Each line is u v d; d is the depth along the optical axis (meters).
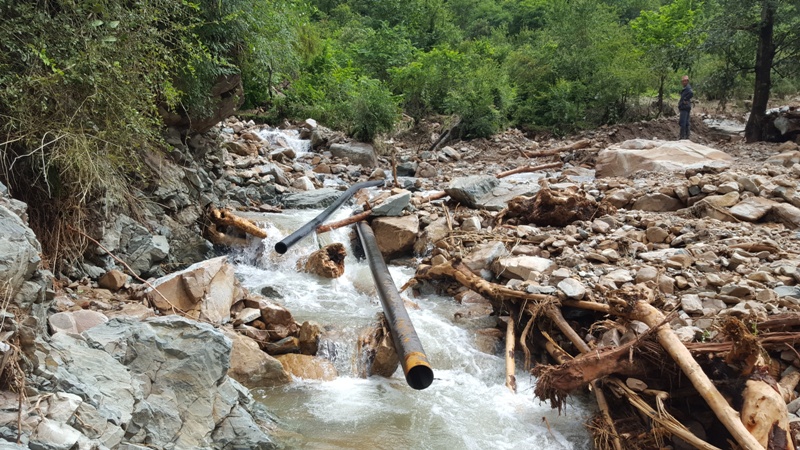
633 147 13.83
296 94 17.67
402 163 15.32
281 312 6.77
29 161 6.06
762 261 7.53
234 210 10.55
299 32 18.69
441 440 5.25
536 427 5.56
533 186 11.19
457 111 18.84
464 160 16.95
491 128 18.83
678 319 6.11
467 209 10.75
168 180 8.49
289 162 13.98
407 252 9.57
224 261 7.01
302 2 18.03
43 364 3.62
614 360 5.22
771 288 6.69
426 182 13.68
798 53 17.17
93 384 3.81
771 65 16.98
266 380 6.00
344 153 15.21
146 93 6.54
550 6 27.97
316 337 6.60
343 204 11.33
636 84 19.84
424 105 20.28
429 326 7.25
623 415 5.42
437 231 9.52
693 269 7.47
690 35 18.31
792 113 16.38
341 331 6.79
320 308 7.66
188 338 4.61
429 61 20.58
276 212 10.92
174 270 7.93
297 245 9.22
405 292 8.35
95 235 6.73
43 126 5.84
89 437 3.43
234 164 12.34
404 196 10.12
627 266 7.70
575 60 21.19
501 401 5.97
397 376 6.45
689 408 5.18
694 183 9.99
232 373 5.86
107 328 4.41
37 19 5.65
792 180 10.41
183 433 4.17
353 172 14.31
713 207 9.31
